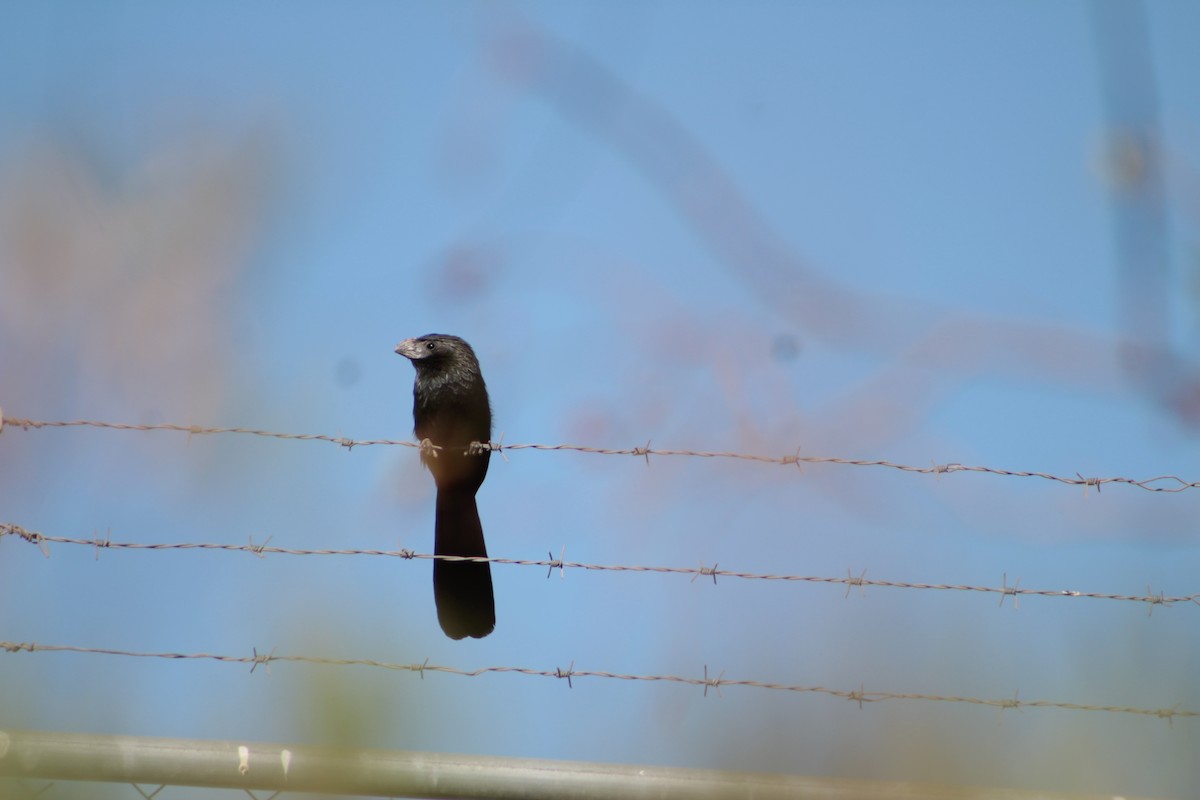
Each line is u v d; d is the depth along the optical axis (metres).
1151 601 11.59
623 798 10.30
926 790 10.65
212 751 9.72
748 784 10.47
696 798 10.41
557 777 10.23
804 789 10.54
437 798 10.07
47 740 9.72
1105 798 10.77
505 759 10.20
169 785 9.79
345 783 9.72
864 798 10.59
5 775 9.70
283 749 9.77
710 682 10.89
